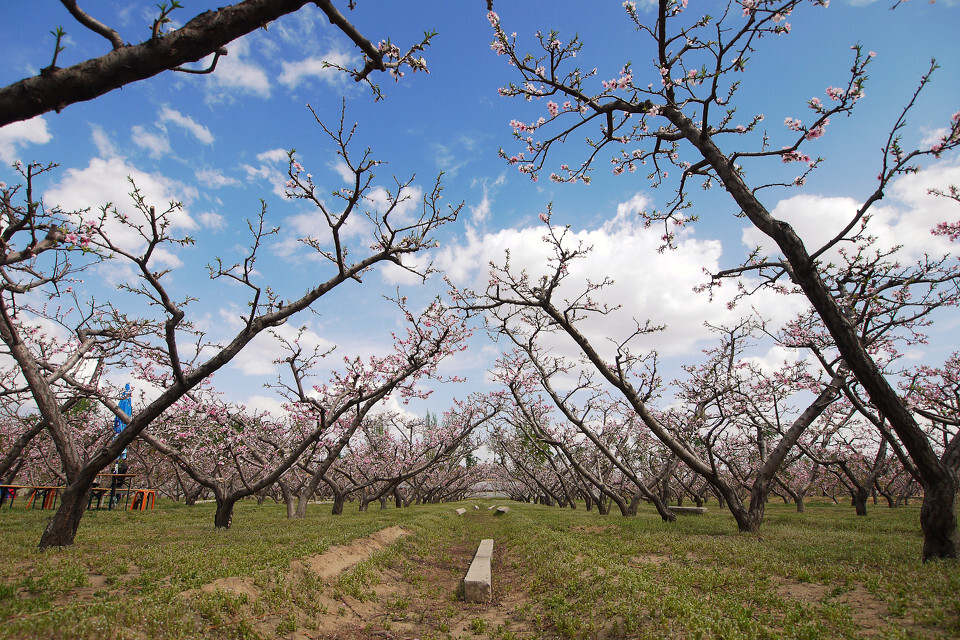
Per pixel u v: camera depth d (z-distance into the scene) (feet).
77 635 14.12
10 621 14.73
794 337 48.67
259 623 17.99
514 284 49.29
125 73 11.05
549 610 21.45
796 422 45.37
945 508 26.43
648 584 20.84
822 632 15.37
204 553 27.76
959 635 14.96
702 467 46.32
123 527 45.37
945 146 24.22
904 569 23.90
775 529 46.52
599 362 46.93
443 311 50.83
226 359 31.45
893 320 39.45
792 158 27.66
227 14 11.44
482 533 55.72
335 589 23.50
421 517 63.26
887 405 26.58
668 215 38.78
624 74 28.09
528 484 135.95
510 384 73.72
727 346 63.31
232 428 57.93
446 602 25.50
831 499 124.57
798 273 27.66
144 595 18.29
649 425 46.88
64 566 23.99
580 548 33.17
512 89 30.89
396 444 96.02
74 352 39.22
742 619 16.52
